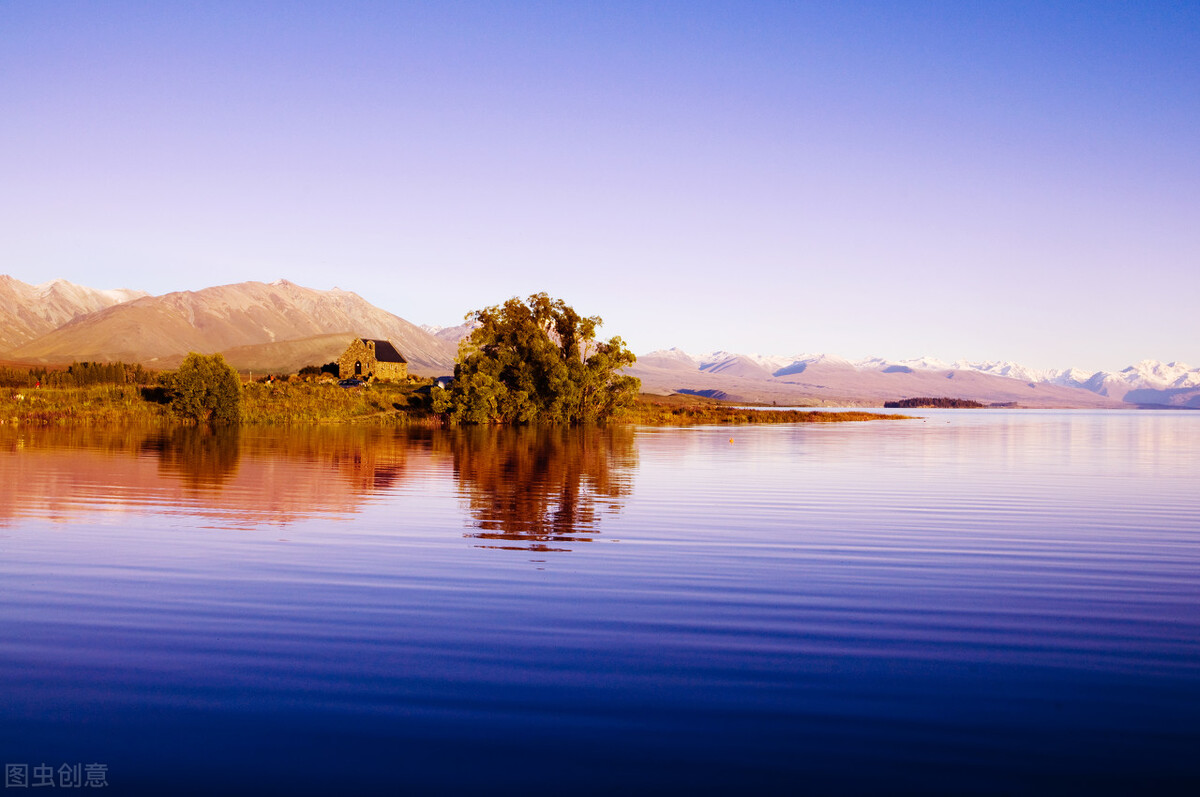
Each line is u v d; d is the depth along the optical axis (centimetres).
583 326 8888
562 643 1076
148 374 11200
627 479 3077
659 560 1577
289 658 1009
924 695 919
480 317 8650
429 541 1742
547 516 2111
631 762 759
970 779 736
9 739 795
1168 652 1072
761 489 2811
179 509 2156
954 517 2205
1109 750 793
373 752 771
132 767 743
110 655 1015
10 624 1134
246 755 765
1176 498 2680
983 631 1155
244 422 7350
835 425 10631
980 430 9538
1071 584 1433
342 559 1552
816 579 1444
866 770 750
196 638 1080
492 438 5750
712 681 952
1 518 1992
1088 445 6209
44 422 6569
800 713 868
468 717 847
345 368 13425
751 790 713
